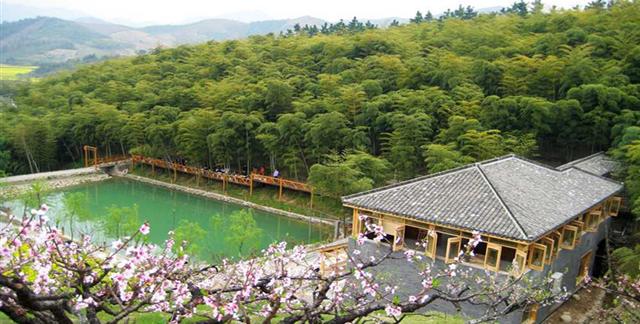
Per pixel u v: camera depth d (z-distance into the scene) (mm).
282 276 7875
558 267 19000
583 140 32594
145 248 7516
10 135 48562
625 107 31859
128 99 54312
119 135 48969
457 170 19172
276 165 42719
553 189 19906
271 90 42344
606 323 15141
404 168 35156
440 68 40781
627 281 14758
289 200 38812
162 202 40469
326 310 7574
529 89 36062
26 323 6000
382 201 18328
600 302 20719
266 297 7785
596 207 21484
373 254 18266
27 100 58219
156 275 7488
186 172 46406
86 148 49656
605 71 33969
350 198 19031
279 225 35000
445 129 34812
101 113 49344
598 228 22672
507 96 35906
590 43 37844
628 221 26844
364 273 7891
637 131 27469
